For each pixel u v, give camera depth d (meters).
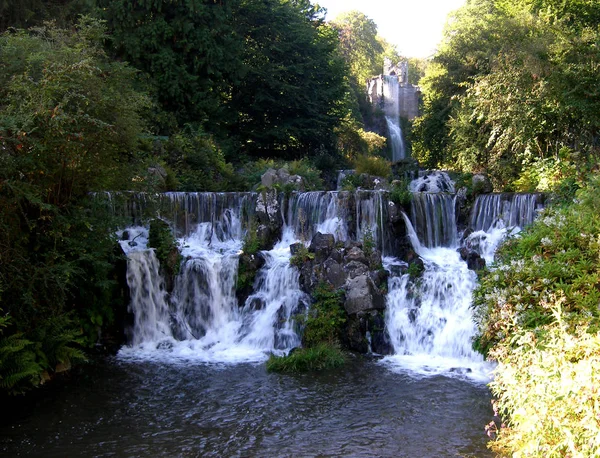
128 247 13.16
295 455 6.75
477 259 13.42
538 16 21.88
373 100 58.78
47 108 9.15
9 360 8.43
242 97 29.41
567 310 8.46
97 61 12.55
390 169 26.06
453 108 28.17
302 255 12.81
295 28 30.08
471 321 11.10
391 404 8.47
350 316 11.65
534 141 21.38
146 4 23.44
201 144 22.14
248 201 15.79
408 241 14.80
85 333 11.55
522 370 6.18
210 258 13.16
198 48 24.45
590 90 18.67
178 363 10.77
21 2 22.20
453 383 9.47
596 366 5.14
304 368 10.30
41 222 9.92
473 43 27.39
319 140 31.41
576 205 11.57
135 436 7.32
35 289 9.25
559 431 5.18
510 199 15.84
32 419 7.89
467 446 6.94
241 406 8.41
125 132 11.98
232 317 12.79
